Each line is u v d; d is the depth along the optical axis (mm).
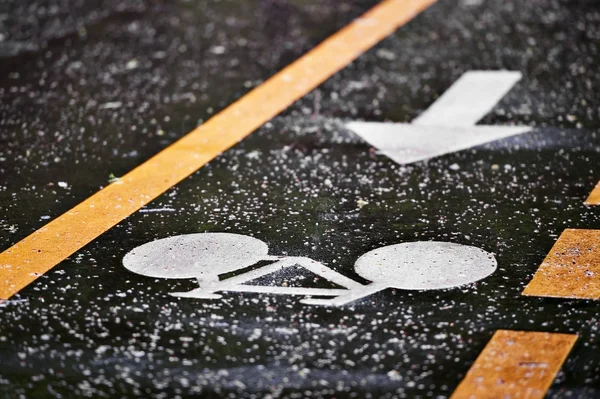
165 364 4941
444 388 4719
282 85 9469
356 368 4895
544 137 8094
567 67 9836
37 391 4727
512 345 5074
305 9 11867
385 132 8266
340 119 8602
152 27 11219
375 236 6352
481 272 5844
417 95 9180
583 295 5562
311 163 7605
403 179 7277
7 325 5312
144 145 8031
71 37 10891
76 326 5301
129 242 6309
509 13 11594
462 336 5164
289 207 6812
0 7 11984
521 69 9828
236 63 10070
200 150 7914
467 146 7914
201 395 4684
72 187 7215
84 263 6023
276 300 5535
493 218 6602
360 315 5375
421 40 10750
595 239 6270
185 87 9414
